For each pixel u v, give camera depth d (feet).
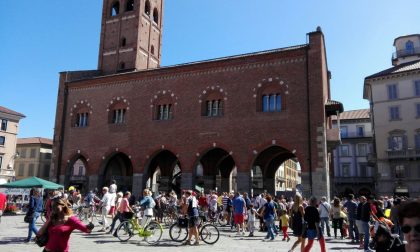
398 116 170.71
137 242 54.44
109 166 138.21
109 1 160.45
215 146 107.65
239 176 102.42
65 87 138.72
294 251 49.62
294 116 99.55
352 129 238.89
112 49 152.97
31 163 254.68
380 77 176.35
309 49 101.76
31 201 52.75
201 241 56.75
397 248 13.57
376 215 54.60
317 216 41.09
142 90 124.16
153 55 160.56
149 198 58.39
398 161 167.32
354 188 230.07
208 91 112.68
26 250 44.83
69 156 131.95
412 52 201.46
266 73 105.81
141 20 152.97
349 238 66.64
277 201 86.17
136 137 121.19
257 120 103.81
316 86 98.63
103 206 66.44
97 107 131.23
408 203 11.85
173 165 137.18
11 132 210.59
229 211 79.56
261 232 74.33
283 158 126.72
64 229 22.93
